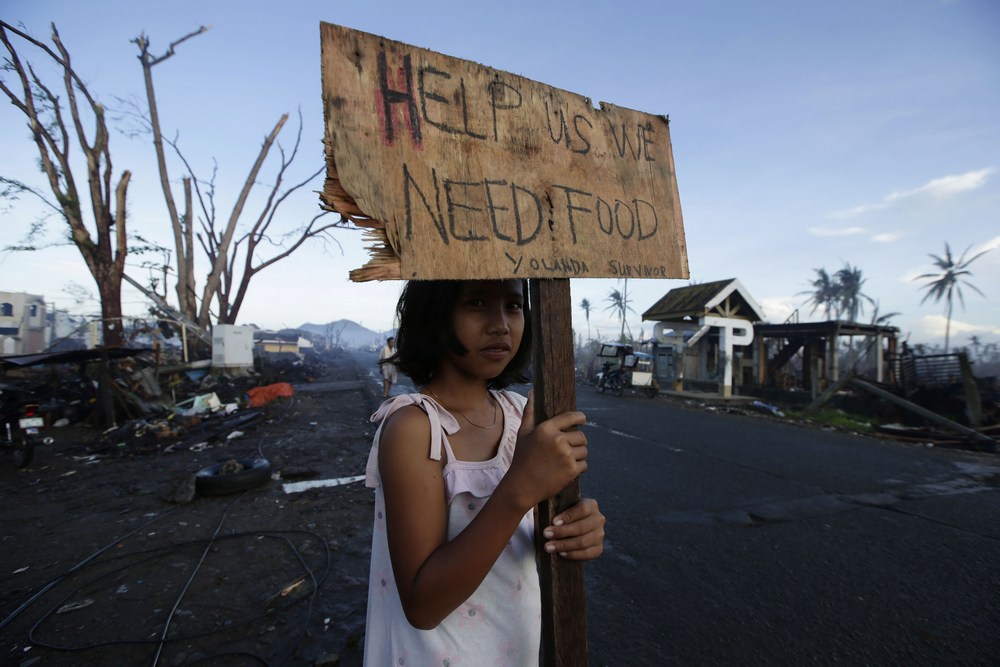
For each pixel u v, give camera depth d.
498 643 0.91
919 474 6.39
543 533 0.85
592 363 26.36
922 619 2.78
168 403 10.22
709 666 2.37
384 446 0.86
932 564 3.48
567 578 0.84
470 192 0.92
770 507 4.66
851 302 53.56
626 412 11.91
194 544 3.57
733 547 3.71
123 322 14.72
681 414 12.03
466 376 1.01
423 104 0.90
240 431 8.05
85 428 8.75
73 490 5.10
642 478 5.60
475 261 0.90
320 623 2.58
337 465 5.94
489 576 0.93
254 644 2.41
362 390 15.48
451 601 0.72
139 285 16.67
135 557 3.37
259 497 4.66
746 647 2.51
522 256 0.95
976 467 7.01
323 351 66.19
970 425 10.55
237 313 20.94
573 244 1.02
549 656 0.84
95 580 3.04
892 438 9.80
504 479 0.76
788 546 3.75
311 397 13.39
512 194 0.97
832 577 3.26
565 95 1.10
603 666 2.35
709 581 3.17
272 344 47.19
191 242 19.41
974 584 3.19
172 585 2.97
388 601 0.94
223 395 12.11
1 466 6.19
